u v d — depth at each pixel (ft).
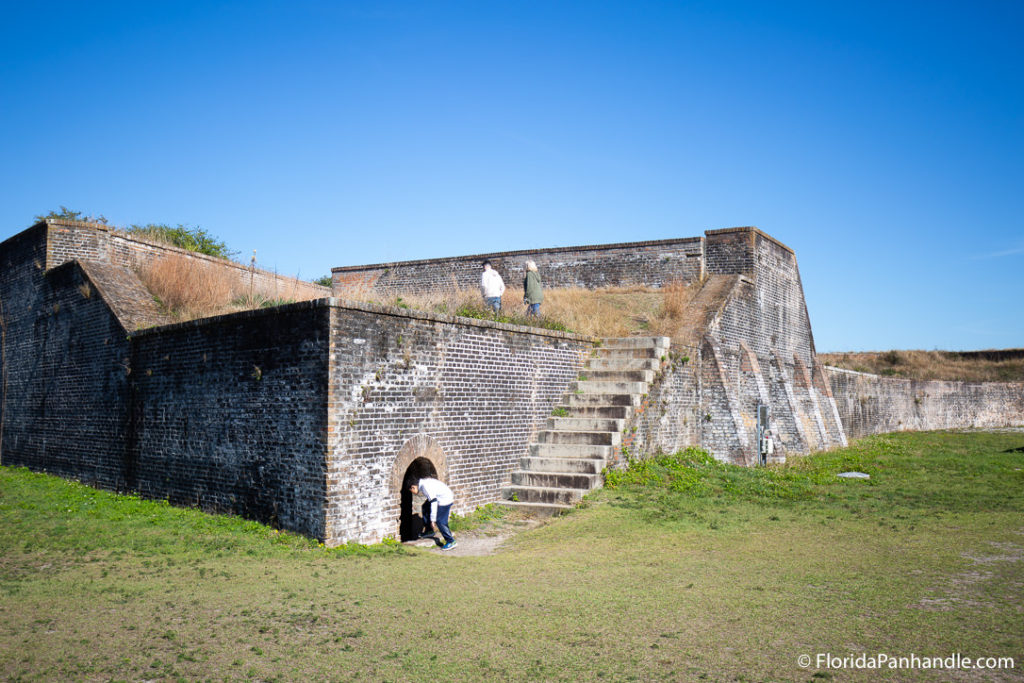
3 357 61.87
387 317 35.04
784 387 77.15
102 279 51.75
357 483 32.81
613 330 60.29
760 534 33.12
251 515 35.22
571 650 18.02
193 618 20.51
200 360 39.34
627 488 43.60
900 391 118.01
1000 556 27.71
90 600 22.08
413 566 28.17
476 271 92.02
